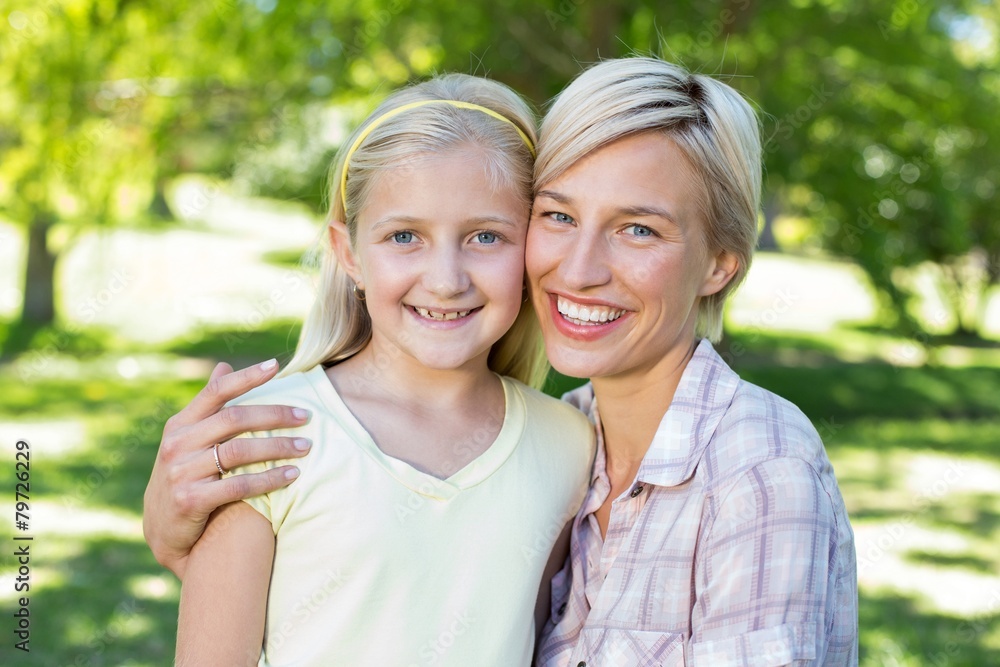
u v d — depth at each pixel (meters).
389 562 1.45
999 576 4.97
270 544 1.46
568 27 7.32
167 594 4.41
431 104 1.61
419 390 1.62
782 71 7.82
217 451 1.44
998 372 11.10
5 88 7.66
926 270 11.45
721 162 1.52
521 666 1.56
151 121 7.98
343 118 8.16
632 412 1.66
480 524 1.53
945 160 8.99
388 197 1.56
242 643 1.43
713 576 1.41
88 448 6.93
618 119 1.47
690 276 1.55
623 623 1.50
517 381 1.80
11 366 9.66
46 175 8.36
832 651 1.48
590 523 1.67
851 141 8.40
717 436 1.51
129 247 14.49
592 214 1.50
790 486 1.39
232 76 8.02
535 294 1.62
